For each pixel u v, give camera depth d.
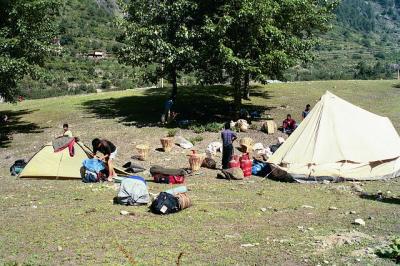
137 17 29.38
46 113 33.66
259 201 13.51
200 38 26.94
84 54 119.81
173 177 16.25
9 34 26.73
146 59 28.72
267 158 19.64
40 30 28.25
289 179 16.88
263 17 25.38
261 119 29.92
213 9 27.55
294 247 9.38
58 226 11.07
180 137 24.00
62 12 144.75
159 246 9.57
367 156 17.44
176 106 34.16
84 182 16.84
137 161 20.92
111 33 142.88
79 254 9.18
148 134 26.09
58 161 17.81
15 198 14.32
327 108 18.34
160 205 11.98
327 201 13.60
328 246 9.41
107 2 177.25
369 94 40.19
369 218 11.53
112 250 9.36
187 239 10.00
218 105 34.84
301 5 27.33
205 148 23.20
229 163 17.98
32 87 80.75
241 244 9.62
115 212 12.23
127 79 97.38
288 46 27.42
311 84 45.12
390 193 14.74
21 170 18.38
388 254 8.82
